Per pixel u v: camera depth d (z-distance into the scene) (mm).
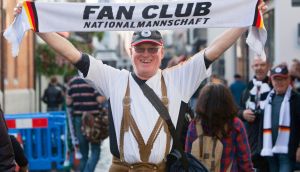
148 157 4863
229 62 27156
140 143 4840
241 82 18953
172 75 5020
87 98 10891
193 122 6023
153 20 4945
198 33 33844
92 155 11023
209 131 5906
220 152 5902
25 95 25719
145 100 4891
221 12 4965
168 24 4957
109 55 39375
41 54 24609
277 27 17531
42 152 11586
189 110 6324
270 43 19344
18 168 6527
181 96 5000
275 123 8344
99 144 11031
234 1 4949
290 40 17469
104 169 12836
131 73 5020
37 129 11516
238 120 5961
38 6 4891
